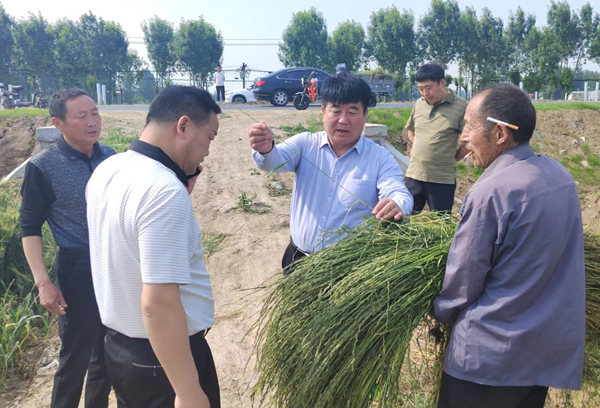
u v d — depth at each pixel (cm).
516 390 177
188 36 4966
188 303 180
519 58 5491
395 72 5209
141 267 161
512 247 171
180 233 162
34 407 327
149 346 178
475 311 179
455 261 182
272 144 255
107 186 176
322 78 1697
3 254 479
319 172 265
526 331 170
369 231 228
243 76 2289
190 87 186
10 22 4869
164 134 179
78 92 275
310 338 201
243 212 658
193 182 214
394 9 5184
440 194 489
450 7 5197
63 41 4666
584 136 1249
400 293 201
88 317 269
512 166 178
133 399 185
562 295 172
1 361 373
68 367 270
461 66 5394
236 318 420
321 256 224
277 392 219
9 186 736
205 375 190
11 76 5097
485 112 184
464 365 181
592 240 224
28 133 1084
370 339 193
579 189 1091
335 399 199
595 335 228
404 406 275
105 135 962
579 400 267
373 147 266
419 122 496
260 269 509
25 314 426
